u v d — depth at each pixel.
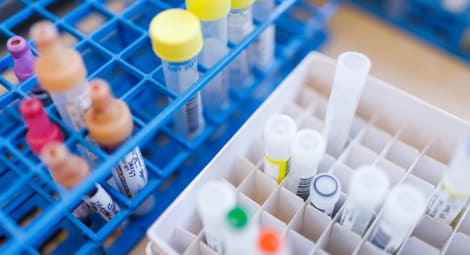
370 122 0.32
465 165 0.26
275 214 0.31
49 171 0.29
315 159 0.28
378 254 0.28
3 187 0.32
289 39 0.40
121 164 0.29
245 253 0.25
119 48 0.35
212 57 0.32
